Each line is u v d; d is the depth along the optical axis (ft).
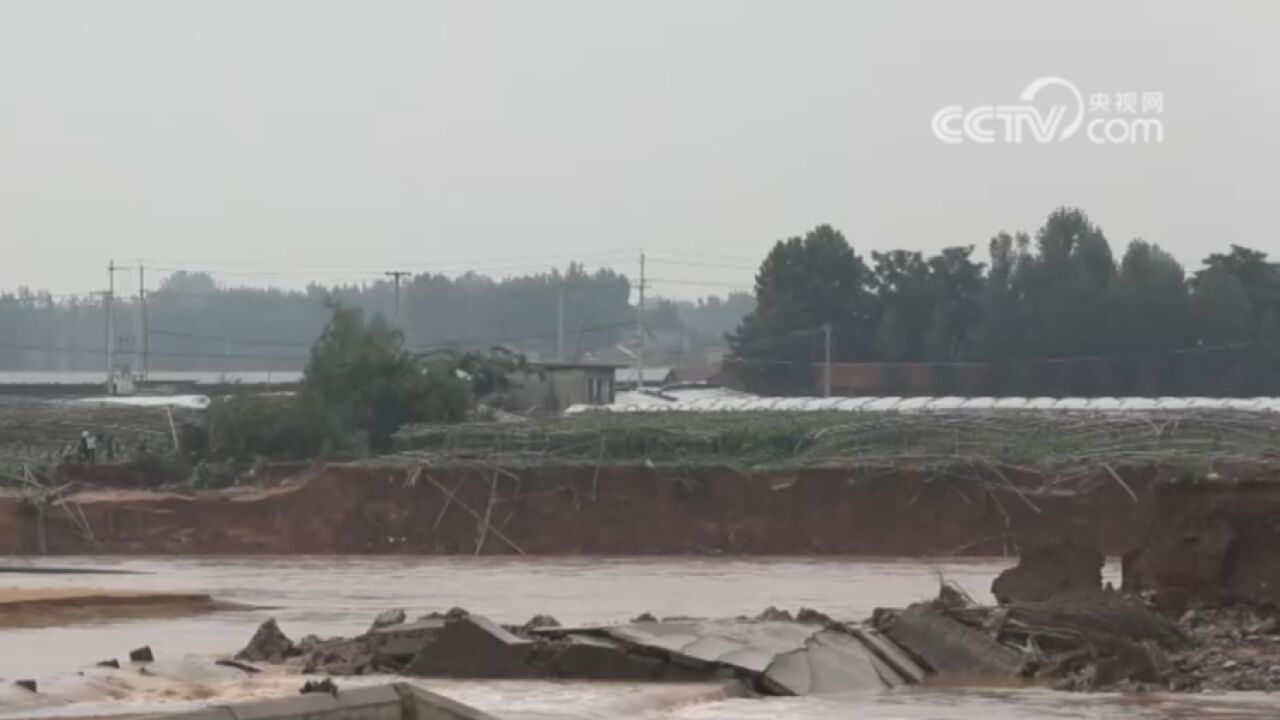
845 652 404.36
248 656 414.82
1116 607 432.66
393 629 407.85
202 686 358.84
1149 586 485.97
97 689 338.13
